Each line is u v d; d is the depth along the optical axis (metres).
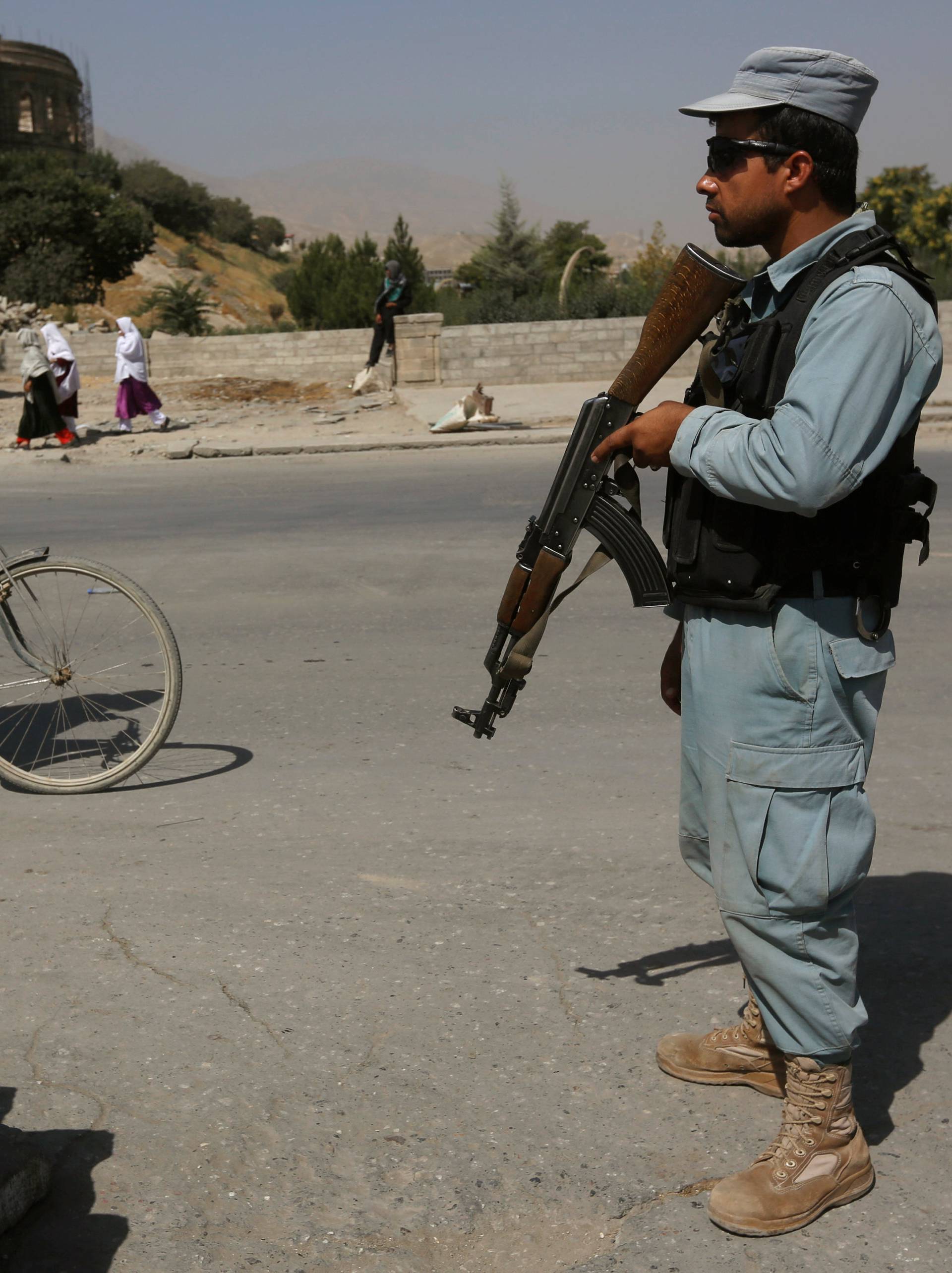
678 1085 2.65
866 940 3.28
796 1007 2.22
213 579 8.25
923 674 5.76
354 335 24.31
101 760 4.76
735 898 2.22
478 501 11.35
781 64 2.03
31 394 16.02
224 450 15.41
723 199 2.12
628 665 6.01
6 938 3.35
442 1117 2.55
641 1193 2.32
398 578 8.14
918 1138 2.46
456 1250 2.20
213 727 5.23
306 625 6.97
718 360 2.15
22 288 44.06
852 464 1.93
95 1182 2.36
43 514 11.59
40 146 103.12
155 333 31.83
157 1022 2.91
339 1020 2.91
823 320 1.99
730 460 2.01
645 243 31.17
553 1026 2.88
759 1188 2.22
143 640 6.63
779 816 2.15
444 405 19.22
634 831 4.02
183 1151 2.44
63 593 7.39
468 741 4.97
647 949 3.24
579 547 8.88
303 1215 2.27
